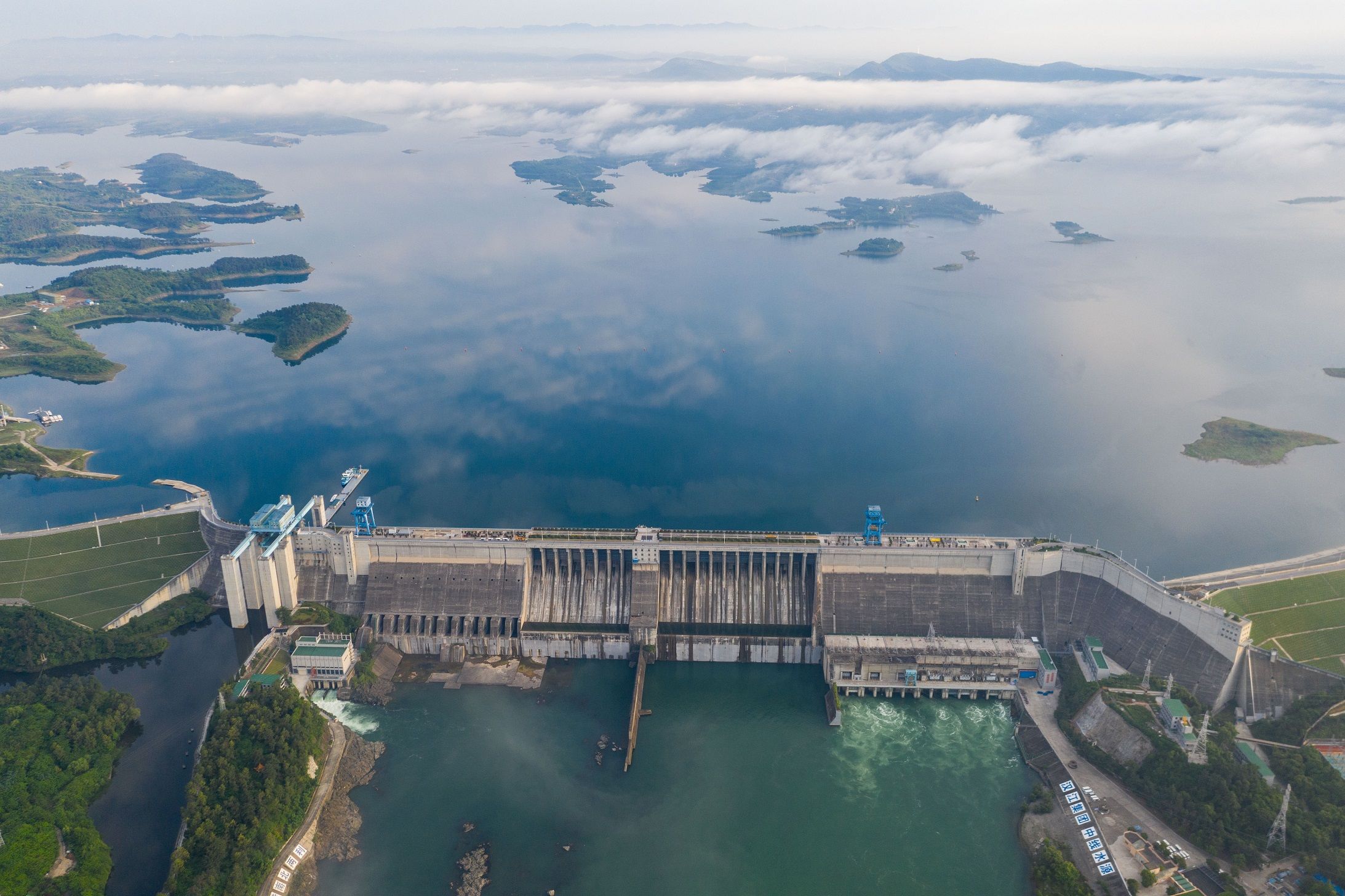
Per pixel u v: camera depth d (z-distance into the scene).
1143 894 189.75
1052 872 196.75
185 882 188.75
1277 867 193.25
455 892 197.00
